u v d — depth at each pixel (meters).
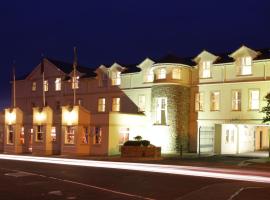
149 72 43.66
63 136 40.19
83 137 39.38
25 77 57.59
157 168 25.97
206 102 39.81
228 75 38.53
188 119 40.81
